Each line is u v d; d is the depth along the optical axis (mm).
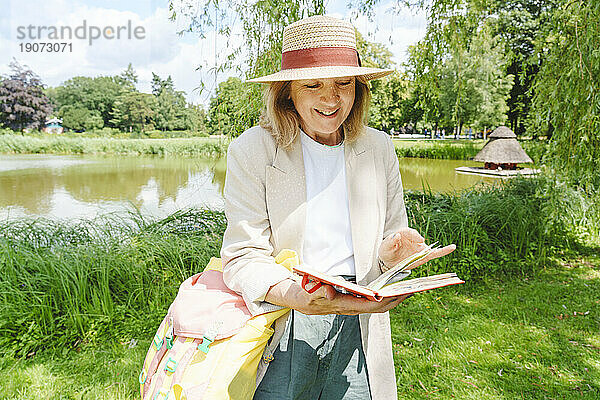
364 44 5684
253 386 1340
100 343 3559
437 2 5086
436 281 1180
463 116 23594
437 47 5246
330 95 1327
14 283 3773
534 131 5227
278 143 1425
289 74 1295
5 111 34688
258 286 1274
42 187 10820
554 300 4391
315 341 1424
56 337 3559
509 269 5102
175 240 4520
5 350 3416
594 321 3926
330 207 1463
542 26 5137
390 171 1599
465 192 6379
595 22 4320
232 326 1291
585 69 4387
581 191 6137
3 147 20562
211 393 1237
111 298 3861
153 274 4148
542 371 3170
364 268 1480
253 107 4531
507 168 14680
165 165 15016
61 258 3971
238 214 1407
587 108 4484
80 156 19203
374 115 20781
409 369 3184
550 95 4691
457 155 20984
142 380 1392
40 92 36531
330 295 1123
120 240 4461
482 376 3105
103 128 37844
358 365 1531
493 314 4094
